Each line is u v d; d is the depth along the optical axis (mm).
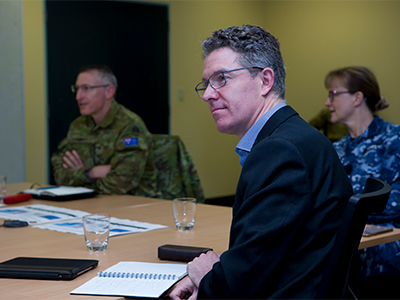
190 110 6336
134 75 5820
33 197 2596
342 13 5977
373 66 5656
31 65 5098
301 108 6512
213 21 6484
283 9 6711
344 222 943
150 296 1067
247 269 991
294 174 1017
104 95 3385
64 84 5352
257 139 1169
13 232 1749
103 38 5590
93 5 5492
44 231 1768
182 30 6203
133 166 3088
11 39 4656
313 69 6344
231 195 6770
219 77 1218
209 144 6527
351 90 2621
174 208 1791
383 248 2195
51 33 5215
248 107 1209
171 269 1276
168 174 3383
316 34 6285
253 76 1204
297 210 995
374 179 1198
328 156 1093
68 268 1232
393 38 5445
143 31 5875
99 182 3092
